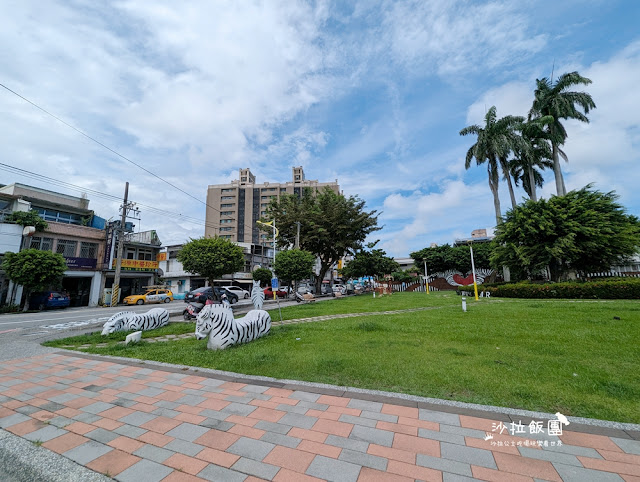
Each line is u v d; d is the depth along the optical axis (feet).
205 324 21.81
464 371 15.10
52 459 8.84
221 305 23.06
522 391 12.51
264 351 20.31
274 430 10.09
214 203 241.35
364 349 20.15
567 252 58.85
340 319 37.45
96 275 85.05
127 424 10.85
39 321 45.73
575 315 30.50
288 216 99.45
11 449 9.43
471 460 8.20
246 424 10.57
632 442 8.88
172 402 12.71
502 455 8.40
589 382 13.34
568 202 61.93
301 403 12.17
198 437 9.79
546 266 66.18
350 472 7.80
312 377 15.08
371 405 11.80
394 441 9.23
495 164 90.84
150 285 104.06
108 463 8.55
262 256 155.84
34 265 62.90
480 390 12.90
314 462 8.27
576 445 8.80
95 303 83.66
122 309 69.15
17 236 69.72
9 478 8.50
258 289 32.91
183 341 26.25
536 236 61.93
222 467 8.18
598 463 7.95
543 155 94.07
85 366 18.78
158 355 20.63
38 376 16.94
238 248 67.67
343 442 9.24
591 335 21.68
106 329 29.99
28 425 10.99
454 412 11.01
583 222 58.59
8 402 13.23
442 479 7.47
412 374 14.92
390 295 89.71
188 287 118.73
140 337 26.20
